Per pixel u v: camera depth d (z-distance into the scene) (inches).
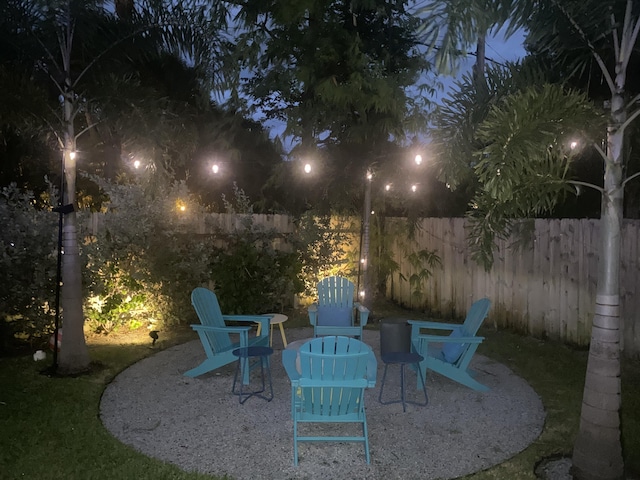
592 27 129.6
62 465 132.7
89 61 220.8
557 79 162.7
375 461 139.0
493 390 193.3
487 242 147.8
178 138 245.0
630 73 165.6
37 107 200.7
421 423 163.9
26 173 349.7
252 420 165.5
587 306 240.7
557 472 134.3
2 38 202.4
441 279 324.8
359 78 269.0
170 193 298.4
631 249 219.6
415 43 293.3
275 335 283.1
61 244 207.9
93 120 243.4
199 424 162.1
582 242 242.4
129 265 279.7
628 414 165.6
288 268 328.8
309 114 302.0
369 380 145.3
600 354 125.8
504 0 136.9
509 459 139.6
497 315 289.0
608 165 124.6
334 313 256.7
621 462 125.6
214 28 237.5
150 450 144.1
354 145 309.9
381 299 376.5
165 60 338.3
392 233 352.8
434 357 196.2
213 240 319.0
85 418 162.9
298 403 149.4
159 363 225.9
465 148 167.3
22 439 146.5
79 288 211.6
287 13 271.4
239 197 346.0
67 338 207.9
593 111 124.6
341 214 351.3
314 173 314.8
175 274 289.7
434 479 129.6
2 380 196.7
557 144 124.3
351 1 281.9
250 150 502.3
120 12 224.1
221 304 304.7
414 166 294.5
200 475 128.6
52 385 192.2
